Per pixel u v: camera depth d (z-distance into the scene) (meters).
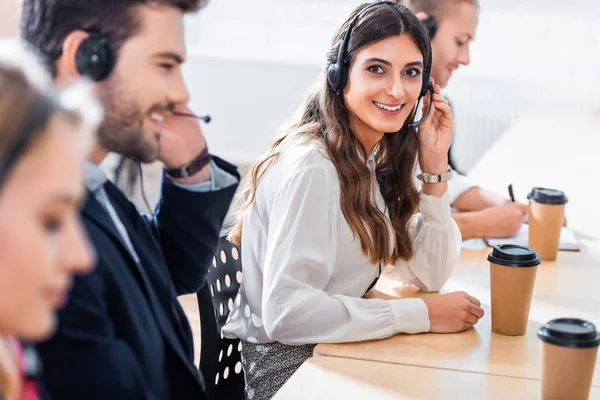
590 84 4.35
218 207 1.24
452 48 2.52
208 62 4.80
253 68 4.77
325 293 1.56
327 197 1.62
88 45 1.00
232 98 4.86
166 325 1.13
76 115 0.58
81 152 0.59
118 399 0.98
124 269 1.06
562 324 1.22
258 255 1.72
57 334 0.95
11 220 0.55
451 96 4.52
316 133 1.71
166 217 1.24
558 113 4.23
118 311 1.03
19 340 0.82
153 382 1.06
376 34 1.65
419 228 1.83
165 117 1.16
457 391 1.26
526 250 1.52
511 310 1.50
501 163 3.12
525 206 2.30
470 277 1.87
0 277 0.55
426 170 1.85
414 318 1.52
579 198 2.62
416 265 1.81
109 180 1.15
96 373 0.96
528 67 4.42
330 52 1.72
